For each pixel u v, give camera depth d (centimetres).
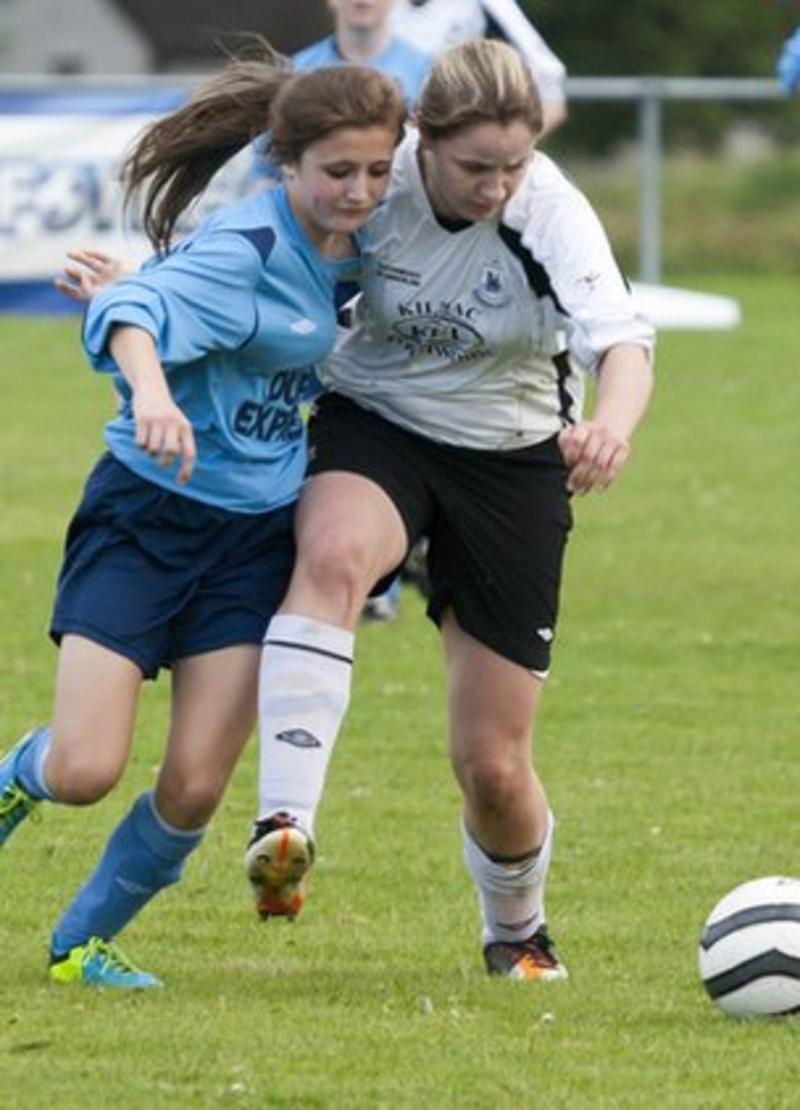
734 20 18000
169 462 2030
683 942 2544
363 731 3647
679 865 2903
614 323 2173
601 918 2653
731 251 12175
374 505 2234
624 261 12431
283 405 2216
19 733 3584
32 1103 1909
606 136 17575
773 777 3378
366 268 2238
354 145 2109
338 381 2316
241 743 2217
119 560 2189
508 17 4644
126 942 2514
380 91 2112
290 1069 2006
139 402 2038
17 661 4097
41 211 8200
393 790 3288
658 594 4750
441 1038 2109
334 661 2181
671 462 6488
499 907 2383
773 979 2167
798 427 7131
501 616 2284
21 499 5828
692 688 3962
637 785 3328
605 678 4028
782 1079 2003
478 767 2300
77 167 8219
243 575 2214
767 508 5775
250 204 2184
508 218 2205
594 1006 2244
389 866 2888
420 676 4034
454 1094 1947
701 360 8600
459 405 2278
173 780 2205
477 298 2231
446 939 2555
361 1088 1958
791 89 5366
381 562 2228
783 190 13075
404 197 2211
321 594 2189
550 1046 2091
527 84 2120
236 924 2608
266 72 2278
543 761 3469
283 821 2117
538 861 2358
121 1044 2073
